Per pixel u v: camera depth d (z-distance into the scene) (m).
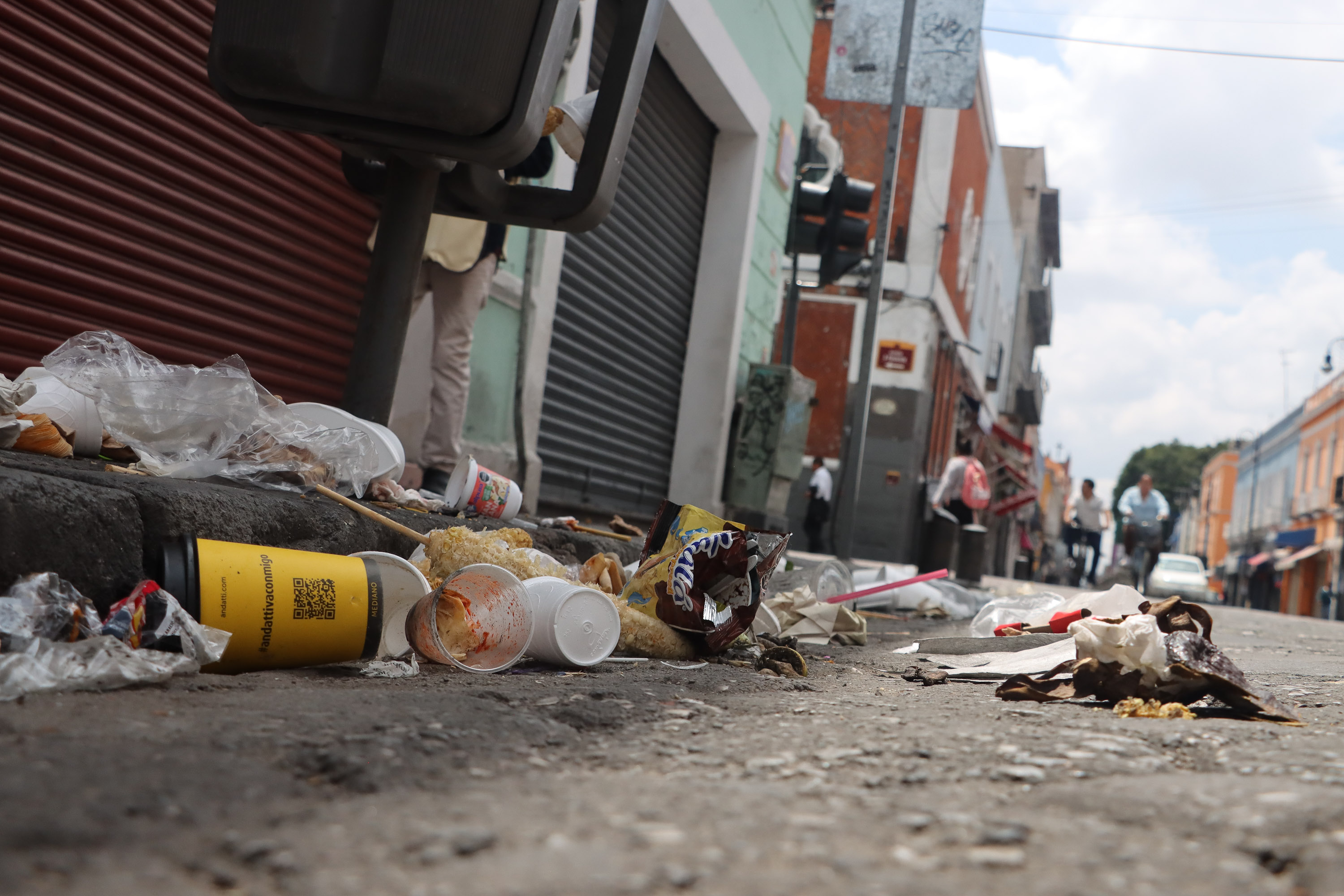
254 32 3.00
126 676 1.97
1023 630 4.06
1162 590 34.00
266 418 3.37
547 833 1.29
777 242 10.99
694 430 9.71
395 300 3.63
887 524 19.81
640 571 3.36
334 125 3.14
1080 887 1.16
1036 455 52.06
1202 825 1.38
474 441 6.21
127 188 4.20
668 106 8.62
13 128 3.72
